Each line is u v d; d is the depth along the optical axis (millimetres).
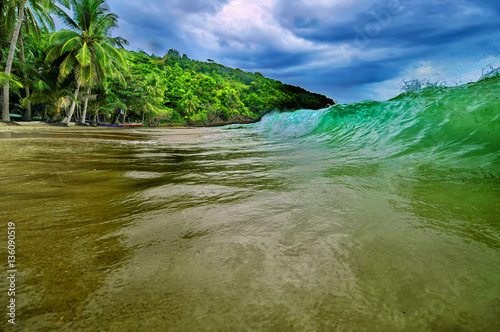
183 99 58125
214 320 672
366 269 898
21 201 1663
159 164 3219
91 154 4020
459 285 810
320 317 686
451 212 1381
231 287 803
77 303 727
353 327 654
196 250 1038
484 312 701
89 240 1124
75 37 20734
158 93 47656
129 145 5762
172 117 55875
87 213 1466
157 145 5875
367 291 786
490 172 1856
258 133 8250
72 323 656
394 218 1337
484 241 1082
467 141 2559
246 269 900
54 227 1261
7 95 17500
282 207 1544
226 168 2871
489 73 3605
